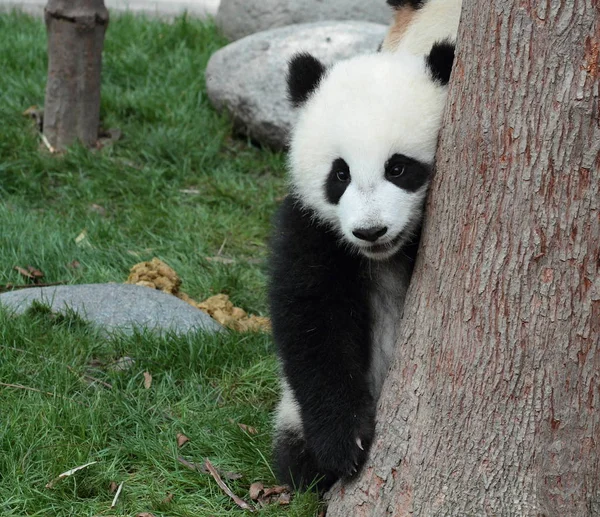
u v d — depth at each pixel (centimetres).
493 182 509
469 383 540
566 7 470
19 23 1816
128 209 1252
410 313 578
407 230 624
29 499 667
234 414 798
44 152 1373
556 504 539
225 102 1473
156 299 973
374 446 597
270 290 676
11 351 871
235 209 1278
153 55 1694
